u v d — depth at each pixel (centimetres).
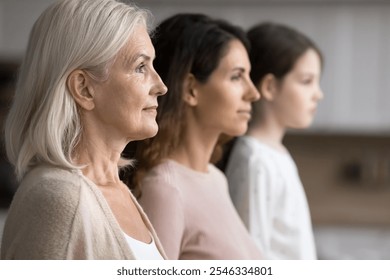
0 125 738
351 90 771
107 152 201
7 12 758
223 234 276
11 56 761
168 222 261
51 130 186
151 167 272
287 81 374
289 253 363
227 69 283
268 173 355
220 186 299
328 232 793
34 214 178
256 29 382
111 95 194
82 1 192
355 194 848
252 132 375
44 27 192
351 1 752
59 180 182
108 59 191
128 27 193
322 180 854
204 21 289
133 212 212
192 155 285
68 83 189
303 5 757
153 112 203
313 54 381
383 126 773
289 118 378
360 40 763
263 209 351
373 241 795
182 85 280
